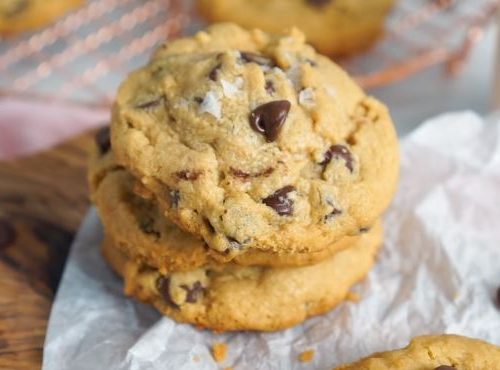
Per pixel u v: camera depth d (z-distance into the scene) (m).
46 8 0.42
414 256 0.29
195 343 0.26
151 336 0.26
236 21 0.40
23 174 0.32
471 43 0.43
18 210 0.31
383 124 0.27
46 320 0.27
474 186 0.31
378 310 0.27
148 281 0.26
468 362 0.24
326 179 0.25
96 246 0.29
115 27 0.45
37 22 0.42
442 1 0.45
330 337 0.27
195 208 0.24
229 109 0.25
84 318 0.27
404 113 0.43
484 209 0.30
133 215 0.26
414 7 0.46
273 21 0.40
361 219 0.25
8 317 0.27
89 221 0.30
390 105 0.43
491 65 0.45
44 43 0.44
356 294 0.28
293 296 0.26
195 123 0.25
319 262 0.26
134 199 0.27
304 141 0.25
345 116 0.26
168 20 0.44
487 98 0.43
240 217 0.24
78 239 0.30
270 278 0.26
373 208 0.25
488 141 0.32
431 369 0.24
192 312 0.26
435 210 0.30
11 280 0.28
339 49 0.40
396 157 0.26
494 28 0.45
